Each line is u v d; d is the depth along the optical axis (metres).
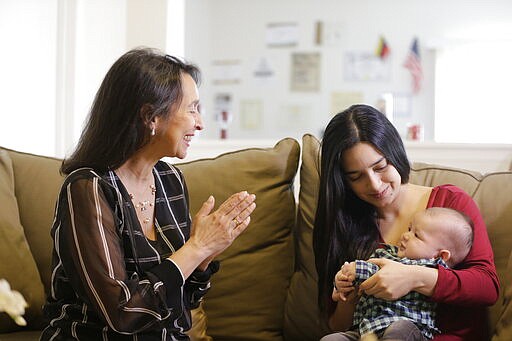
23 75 3.00
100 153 1.65
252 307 2.23
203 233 1.64
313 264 2.20
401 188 2.03
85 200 1.59
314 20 6.04
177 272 1.59
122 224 1.65
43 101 3.03
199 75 1.79
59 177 2.29
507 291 1.86
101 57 3.09
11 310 0.93
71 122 3.03
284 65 6.10
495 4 5.66
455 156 2.84
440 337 1.82
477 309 1.87
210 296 2.24
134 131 1.65
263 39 6.15
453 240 1.84
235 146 3.14
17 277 2.11
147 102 1.64
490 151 2.81
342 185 1.97
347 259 1.98
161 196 1.81
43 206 2.24
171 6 3.13
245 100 6.18
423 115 5.78
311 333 2.20
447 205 1.96
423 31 5.80
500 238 2.03
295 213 2.34
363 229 2.00
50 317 1.67
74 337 1.62
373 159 1.89
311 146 2.33
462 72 5.69
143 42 3.08
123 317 1.53
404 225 2.00
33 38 3.01
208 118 6.23
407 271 1.75
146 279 1.59
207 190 2.28
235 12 6.20
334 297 1.85
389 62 5.87
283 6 6.11
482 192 2.11
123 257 1.63
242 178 2.28
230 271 2.23
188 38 5.68
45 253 2.21
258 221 2.25
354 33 5.96
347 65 5.97
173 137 1.69
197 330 2.09
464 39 5.67
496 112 5.61
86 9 3.07
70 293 1.64
